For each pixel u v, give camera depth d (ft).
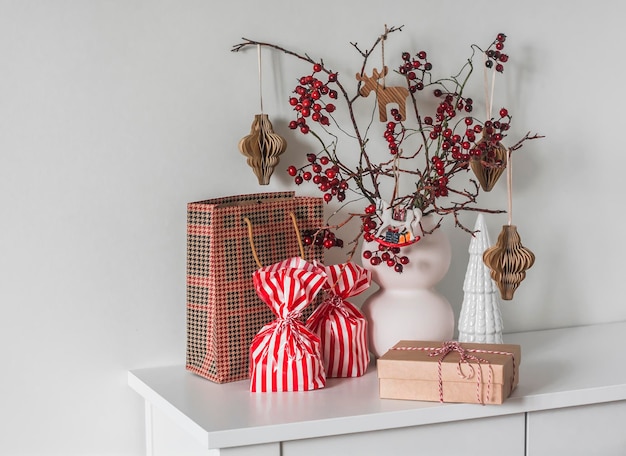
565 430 4.93
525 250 5.22
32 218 5.19
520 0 6.25
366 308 5.39
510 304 6.42
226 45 5.53
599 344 5.97
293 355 4.82
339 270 5.10
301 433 4.32
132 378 5.32
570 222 6.53
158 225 5.46
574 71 6.44
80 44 5.22
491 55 5.86
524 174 6.36
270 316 5.18
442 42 6.07
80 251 5.30
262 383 4.85
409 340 5.22
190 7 5.43
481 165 5.90
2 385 5.20
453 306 6.22
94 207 5.31
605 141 6.57
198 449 4.60
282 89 5.70
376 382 5.01
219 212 4.97
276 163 5.53
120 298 5.41
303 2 5.71
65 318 5.30
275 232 5.21
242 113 5.60
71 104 5.23
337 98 5.82
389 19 5.94
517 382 4.87
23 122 5.14
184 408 4.58
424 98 6.06
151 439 5.35
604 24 6.49
